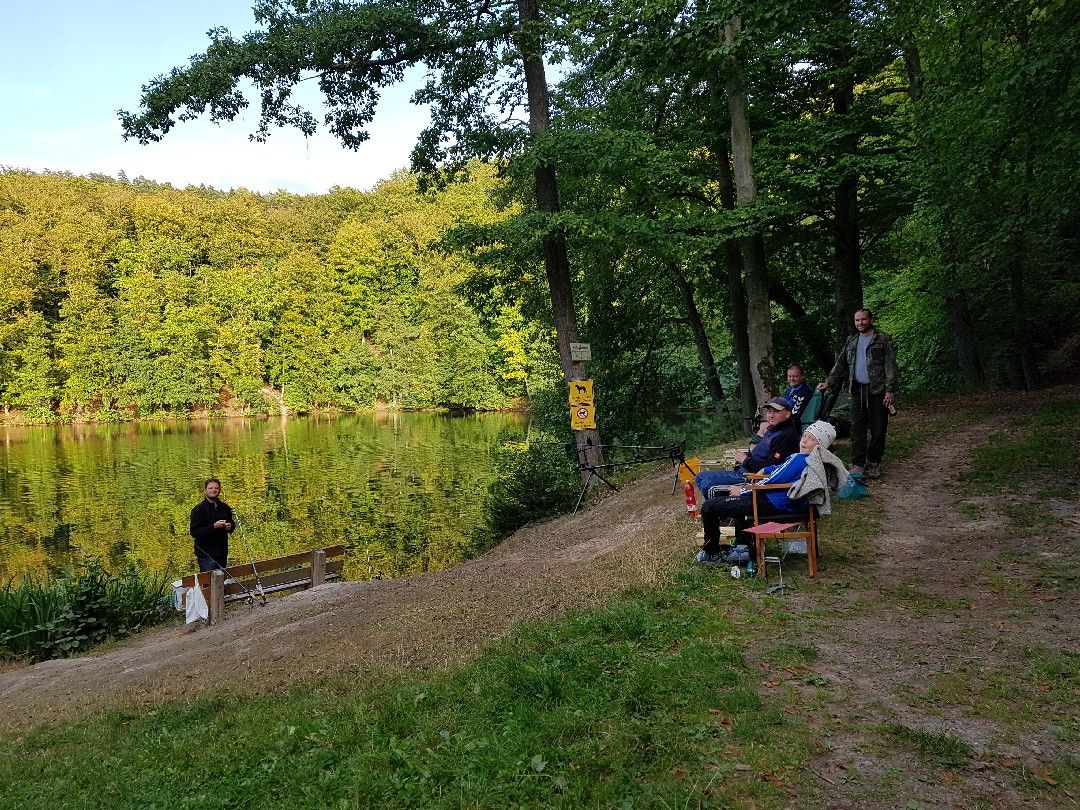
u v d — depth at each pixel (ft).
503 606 22.79
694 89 50.65
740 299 56.49
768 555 22.27
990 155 36.47
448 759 12.26
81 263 213.87
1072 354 63.93
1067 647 14.40
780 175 45.21
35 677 29.71
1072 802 9.69
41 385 198.08
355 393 217.77
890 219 57.72
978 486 27.43
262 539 69.36
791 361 62.90
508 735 12.67
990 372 67.62
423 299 215.31
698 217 41.68
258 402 212.23
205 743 16.10
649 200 48.32
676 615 17.94
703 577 20.70
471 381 200.13
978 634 15.48
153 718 19.65
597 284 65.26
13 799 15.25
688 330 77.82
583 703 13.46
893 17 43.57
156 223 237.66
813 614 17.33
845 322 51.80
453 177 50.11
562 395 67.62
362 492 92.94
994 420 39.73
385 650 21.01
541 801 10.61
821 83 50.52
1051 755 10.83
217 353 208.33
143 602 39.01
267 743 14.80
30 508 87.81
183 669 25.23
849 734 11.73
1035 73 30.73
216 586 34.40
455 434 153.99
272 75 39.88
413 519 76.95
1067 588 17.58
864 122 48.16
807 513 20.77
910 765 10.74
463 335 201.46
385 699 15.81
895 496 27.58
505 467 49.88
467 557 49.55
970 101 35.63
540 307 67.72
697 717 12.49
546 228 40.75
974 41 36.58
